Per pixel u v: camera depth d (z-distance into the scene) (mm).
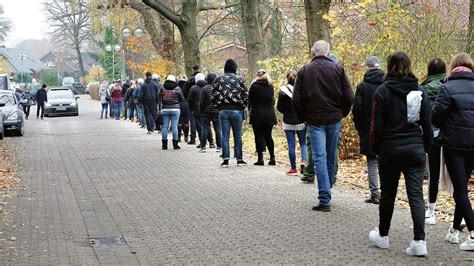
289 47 29156
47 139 23469
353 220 8734
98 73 81250
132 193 11367
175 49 35219
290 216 9086
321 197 9344
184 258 6992
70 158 17094
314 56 9422
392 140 6965
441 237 7719
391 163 6992
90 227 8641
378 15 15086
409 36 15156
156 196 11023
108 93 37062
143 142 21562
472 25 13648
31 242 7762
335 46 15883
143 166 15141
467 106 7160
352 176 12859
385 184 7152
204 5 32969
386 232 7223
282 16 29547
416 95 6848
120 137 23812
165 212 9609
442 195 10289
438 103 7215
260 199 10461
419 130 7012
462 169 7215
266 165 14906
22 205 10219
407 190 6988
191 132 20328
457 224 7402
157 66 33906
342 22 16578
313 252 7129
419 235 6840
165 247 7500
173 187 11945
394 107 6965
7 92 26281
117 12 34844
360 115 9500
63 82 90938
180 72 34125
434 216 8445
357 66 15117
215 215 9297
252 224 8633
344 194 10781
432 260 6738
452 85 7234
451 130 7199
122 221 9008
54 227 8633
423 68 14727
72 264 6777
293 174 13102
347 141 15156
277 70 18000
